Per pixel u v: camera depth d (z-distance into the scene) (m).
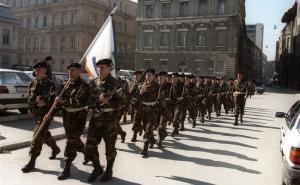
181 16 47.53
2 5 42.66
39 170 6.36
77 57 56.44
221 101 16.31
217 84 15.66
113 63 7.86
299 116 6.05
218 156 8.05
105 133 5.86
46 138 6.82
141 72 8.96
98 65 5.83
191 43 47.09
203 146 9.06
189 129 11.71
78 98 5.83
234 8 44.31
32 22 62.41
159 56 49.41
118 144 8.81
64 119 5.96
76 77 5.97
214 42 45.66
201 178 6.36
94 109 5.81
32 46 62.62
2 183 5.64
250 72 79.94
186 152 8.32
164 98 7.80
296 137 5.25
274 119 15.44
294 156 4.97
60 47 58.81
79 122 5.93
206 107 13.46
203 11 46.34
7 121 11.33
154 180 6.12
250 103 25.59
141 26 50.47
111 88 5.75
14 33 43.84
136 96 8.31
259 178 6.50
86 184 5.73
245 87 13.27
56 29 58.91
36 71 6.41
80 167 6.64
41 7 60.34
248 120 14.85
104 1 59.88
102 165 6.89
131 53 66.69
